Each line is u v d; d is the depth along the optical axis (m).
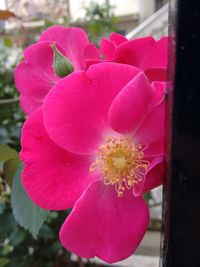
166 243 0.08
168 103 0.08
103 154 0.10
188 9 0.07
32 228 0.15
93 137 0.10
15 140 0.31
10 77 0.39
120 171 0.10
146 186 0.10
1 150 0.17
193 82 0.07
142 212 0.11
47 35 0.14
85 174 0.10
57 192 0.10
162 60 0.12
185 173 0.07
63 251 0.36
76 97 0.09
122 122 0.09
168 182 0.08
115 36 0.13
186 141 0.07
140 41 0.11
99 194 0.10
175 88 0.07
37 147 0.10
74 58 0.13
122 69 0.09
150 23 0.43
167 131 0.08
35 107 0.14
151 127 0.10
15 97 0.38
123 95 0.09
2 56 0.45
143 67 0.12
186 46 0.07
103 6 0.51
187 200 0.08
